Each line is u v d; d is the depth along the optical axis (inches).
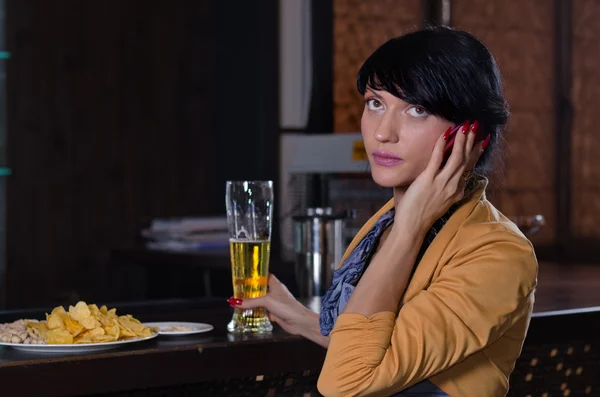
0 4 195.3
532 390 85.0
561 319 82.7
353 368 54.2
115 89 207.6
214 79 217.3
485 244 55.4
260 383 71.7
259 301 71.7
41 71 199.5
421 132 57.3
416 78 55.8
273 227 195.3
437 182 57.1
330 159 144.3
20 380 57.9
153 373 63.1
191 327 72.7
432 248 56.7
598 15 231.5
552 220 231.9
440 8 215.8
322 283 95.4
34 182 199.5
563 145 230.7
